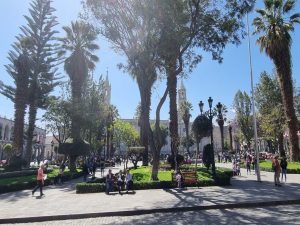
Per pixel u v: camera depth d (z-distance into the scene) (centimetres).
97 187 1792
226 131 11431
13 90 3731
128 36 2008
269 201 1271
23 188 2111
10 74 3756
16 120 3512
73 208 1294
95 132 4403
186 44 2030
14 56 3819
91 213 1188
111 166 5003
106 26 1983
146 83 2098
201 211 1198
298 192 1502
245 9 1900
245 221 981
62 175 2523
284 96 3130
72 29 3734
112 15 1950
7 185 1959
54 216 1168
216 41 1975
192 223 989
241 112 5878
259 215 1072
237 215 1088
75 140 3344
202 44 2020
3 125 6956
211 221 1006
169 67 2091
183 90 7369
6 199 1642
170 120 2953
